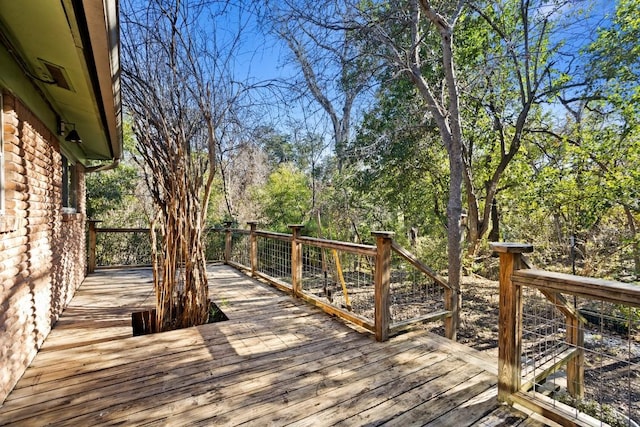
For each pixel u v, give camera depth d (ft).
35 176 9.44
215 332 10.91
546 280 6.21
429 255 29.86
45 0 5.16
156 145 11.38
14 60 7.75
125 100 10.98
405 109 26.84
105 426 6.14
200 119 12.16
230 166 28.91
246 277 20.26
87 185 31.09
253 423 6.28
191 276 11.89
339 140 36.68
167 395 7.18
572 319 9.38
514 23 28.17
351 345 9.93
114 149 16.61
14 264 7.62
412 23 21.70
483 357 9.14
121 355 9.12
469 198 31.12
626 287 5.13
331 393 7.31
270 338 10.43
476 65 26.30
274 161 43.52
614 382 13.87
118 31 6.23
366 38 20.36
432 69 25.81
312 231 36.24
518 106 30.66
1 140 7.39
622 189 20.57
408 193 33.40
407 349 9.66
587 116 30.71
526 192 27.02
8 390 7.12
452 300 12.96
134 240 27.94
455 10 20.84
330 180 37.78
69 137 12.53
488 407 6.85
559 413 6.16
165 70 11.23
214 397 7.12
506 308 6.95
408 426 6.24
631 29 21.66
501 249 6.84
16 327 7.70
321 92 21.13
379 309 10.24
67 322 11.76
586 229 24.34
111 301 14.52
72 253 15.34
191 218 11.89
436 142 29.48
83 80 8.57
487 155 32.50
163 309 11.50
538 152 32.50
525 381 7.50
